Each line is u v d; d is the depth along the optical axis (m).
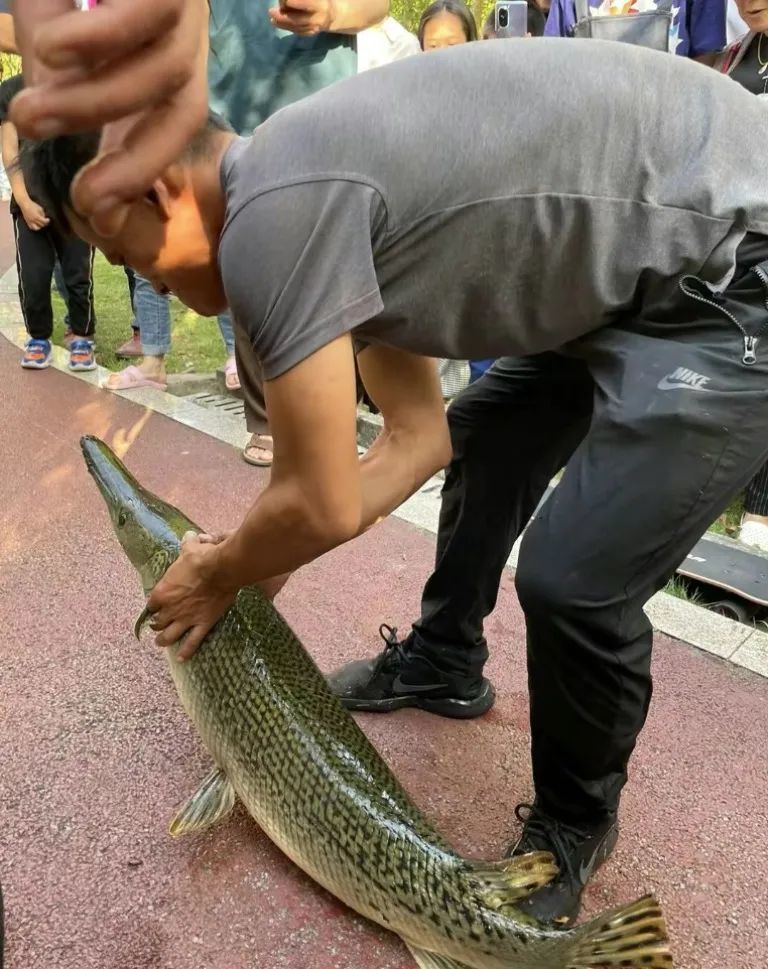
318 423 1.25
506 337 1.51
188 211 1.26
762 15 3.21
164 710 2.25
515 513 2.10
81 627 2.60
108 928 1.65
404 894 1.54
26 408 4.54
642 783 2.09
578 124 1.32
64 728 2.17
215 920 1.68
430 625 2.24
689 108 1.40
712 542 3.41
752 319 1.41
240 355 3.55
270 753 1.76
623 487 1.43
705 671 2.54
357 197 1.21
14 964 1.56
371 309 1.23
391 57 4.29
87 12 0.94
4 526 3.23
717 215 1.37
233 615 1.92
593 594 1.45
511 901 1.45
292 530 1.36
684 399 1.40
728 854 1.90
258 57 3.20
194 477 3.77
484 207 1.30
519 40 1.40
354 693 2.28
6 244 10.34
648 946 1.37
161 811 1.93
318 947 1.63
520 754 2.19
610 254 1.40
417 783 2.07
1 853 1.79
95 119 1.00
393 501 1.80
